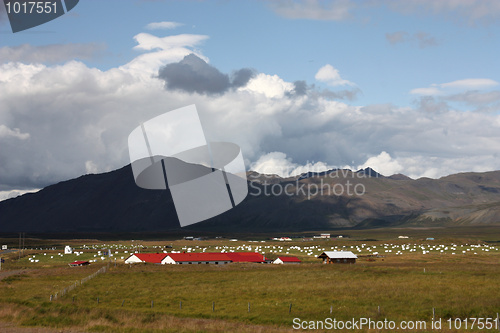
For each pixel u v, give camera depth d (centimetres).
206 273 10250
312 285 7819
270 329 4816
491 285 7156
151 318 5241
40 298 6994
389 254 19012
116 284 8669
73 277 10138
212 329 4722
